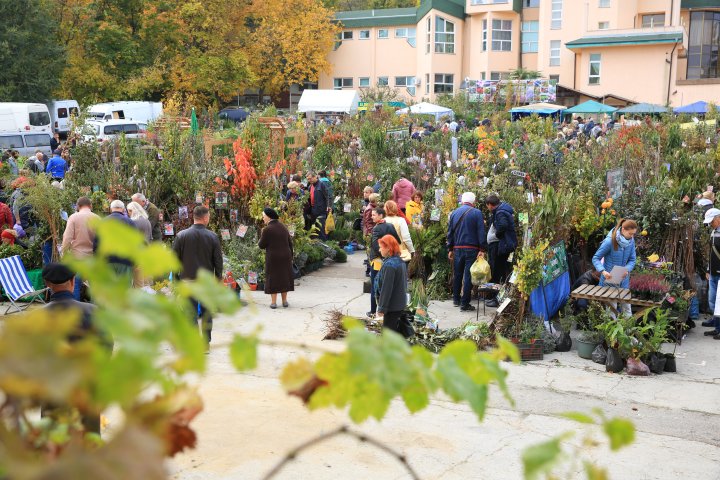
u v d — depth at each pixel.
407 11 54.06
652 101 45.44
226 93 46.59
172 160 14.65
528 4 51.50
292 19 50.84
